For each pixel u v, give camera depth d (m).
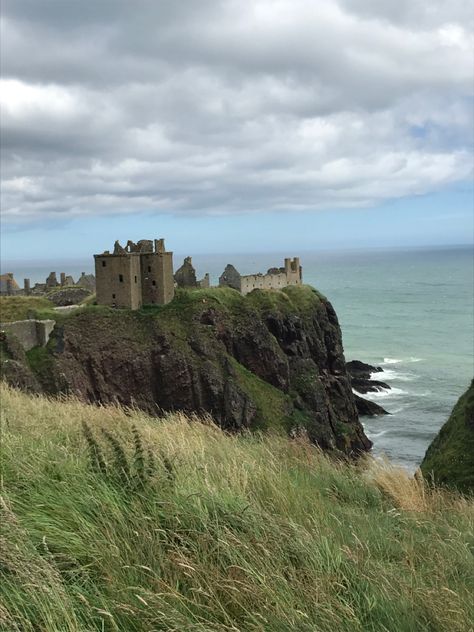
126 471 8.84
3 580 5.77
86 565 6.30
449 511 12.72
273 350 82.50
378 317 191.38
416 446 71.62
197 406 74.06
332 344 96.75
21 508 7.43
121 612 5.70
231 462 10.84
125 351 74.50
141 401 73.56
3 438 10.74
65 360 69.00
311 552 7.25
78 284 112.75
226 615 5.84
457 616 6.43
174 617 5.57
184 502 7.99
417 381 103.56
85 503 7.70
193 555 6.89
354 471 14.61
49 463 9.17
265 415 73.69
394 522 10.62
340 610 6.20
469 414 34.38
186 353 75.56
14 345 64.31
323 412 81.00
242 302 86.88
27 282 107.06
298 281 109.12
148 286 83.25
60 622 5.33
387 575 7.20
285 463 12.95
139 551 6.73
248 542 7.14
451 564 8.41
